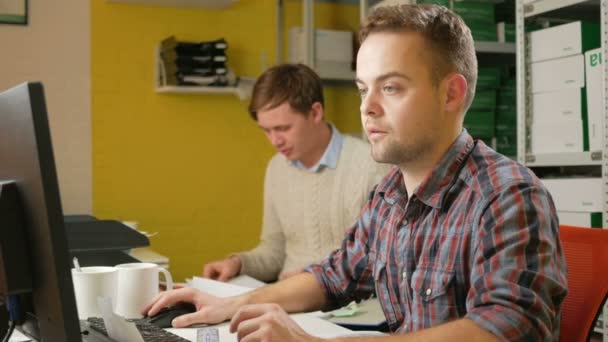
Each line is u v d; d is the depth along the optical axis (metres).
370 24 1.20
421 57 1.16
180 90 3.38
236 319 1.15
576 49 2.50
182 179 3.56
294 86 2.24
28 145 0.82
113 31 3.42
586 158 2.46
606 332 2.35
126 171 3.46
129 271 1.50
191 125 3.57
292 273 2.16
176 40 3.49
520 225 1.04
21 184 0.85
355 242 1.53
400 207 1.36
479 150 1.22
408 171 1.27
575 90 2.51
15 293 0.86
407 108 1.16
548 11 2.66
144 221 3.50
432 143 1.19
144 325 1.31
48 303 0.84
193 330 1.36
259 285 2.03
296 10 3.78
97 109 3.40
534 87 2.69
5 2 3.21
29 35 3.27
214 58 3.41
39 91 0.81
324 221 2.33
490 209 1.09
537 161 2.66
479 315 0.98
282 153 2.31
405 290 1.28
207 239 3.62
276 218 2.47
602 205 2.40
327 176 2.33
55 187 0.81
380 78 1.17
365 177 2.26
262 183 3.72
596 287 1.33
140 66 3.47
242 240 3.69
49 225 0.80
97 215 3.41
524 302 0.97
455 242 1.17
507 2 3.30
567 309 1.35
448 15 1.20
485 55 3.47
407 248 1.27
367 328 1.45
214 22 3.61
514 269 1.00
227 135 3.64
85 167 3.38
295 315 1.50
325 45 3.55
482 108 3.23
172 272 3.55
